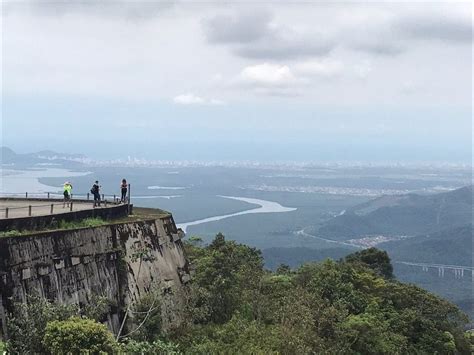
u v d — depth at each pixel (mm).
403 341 53688
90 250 33688
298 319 43219
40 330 26047
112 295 35000
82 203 46844
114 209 40219
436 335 58469
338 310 50094
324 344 43375
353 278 62625
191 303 42719
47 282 29297
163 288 39656
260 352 35812
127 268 36688
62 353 25188
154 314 36875
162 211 48562
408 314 58750
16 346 25391
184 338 38125
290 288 55125
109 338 26953
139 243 39219
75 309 28469
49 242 30078
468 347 65000
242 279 50219
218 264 46969
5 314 26062
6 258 26734
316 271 62500
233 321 40875
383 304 60250
